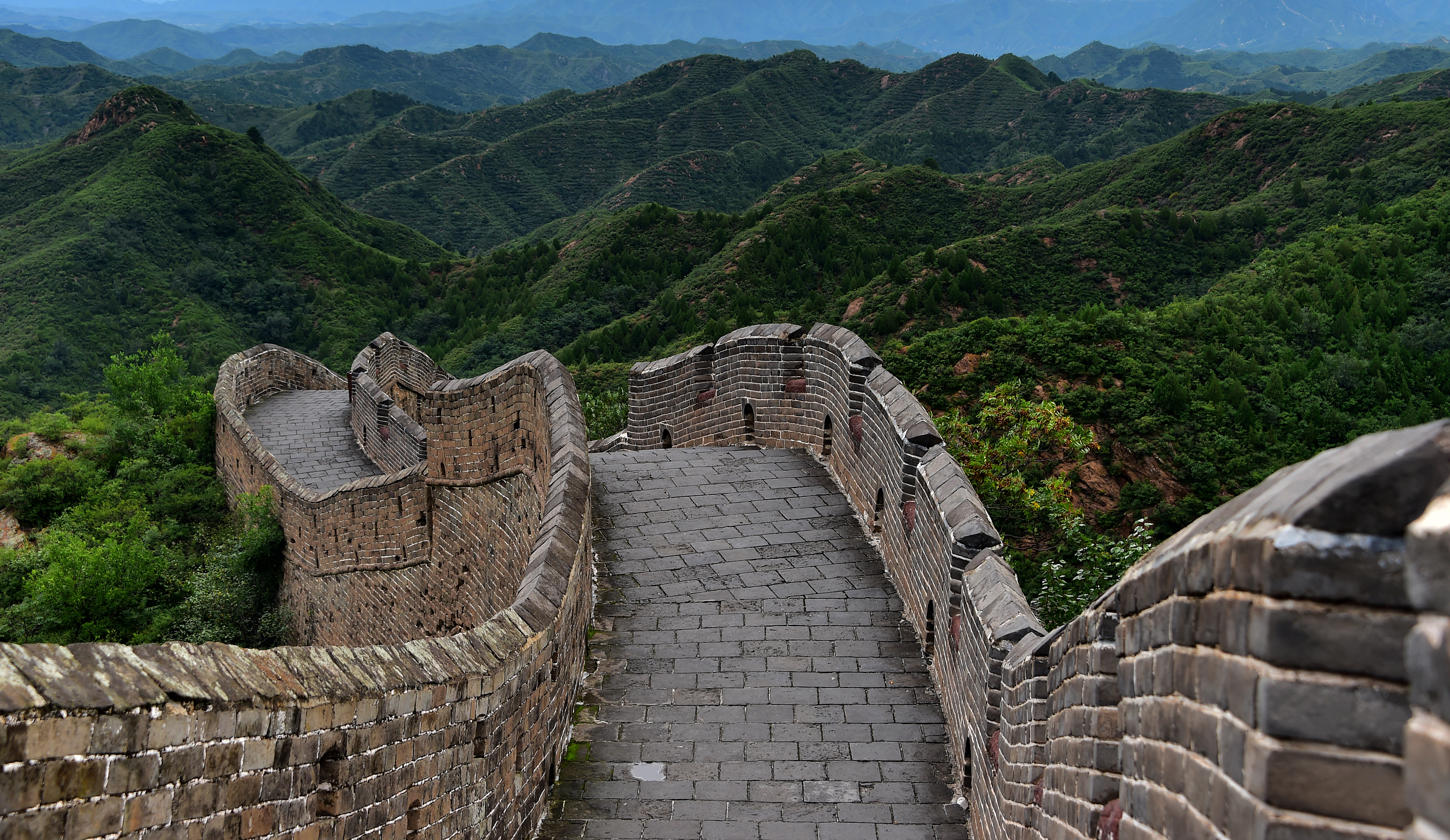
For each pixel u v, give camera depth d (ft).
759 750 23.82
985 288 189.67
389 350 96.22
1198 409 97.71
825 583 31.91
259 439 85.40
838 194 312.91
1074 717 12.26
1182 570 7.55
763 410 44.62
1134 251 216.13
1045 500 50.90
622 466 42.04
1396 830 5.16
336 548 63.72
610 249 309.63
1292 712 5.42
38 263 297.33
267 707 11.05
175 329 291.79
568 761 23.44
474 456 47.09
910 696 25.94
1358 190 224.74
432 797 15.44
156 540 83.20
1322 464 5.83
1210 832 6.56
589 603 29.86
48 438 103.81
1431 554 4.37
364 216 418.92
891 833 20.99
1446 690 4.05
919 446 30.22
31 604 73.36
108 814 8.74
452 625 50.60
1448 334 114.62
